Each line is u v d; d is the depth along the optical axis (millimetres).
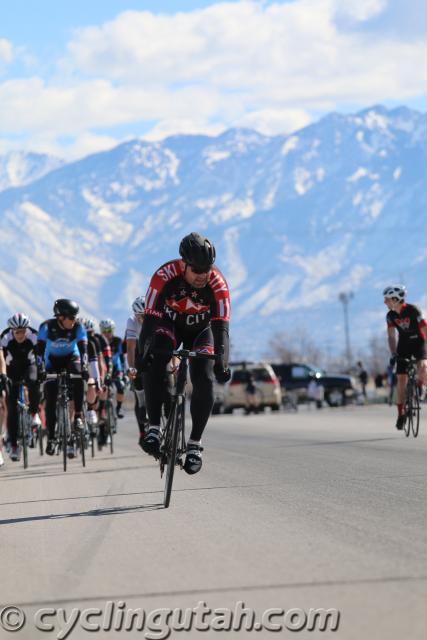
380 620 10344
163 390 19547
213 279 19453
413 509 17125
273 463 27531
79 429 30969
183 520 17250
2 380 29438
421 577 11969
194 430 19500
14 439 32500
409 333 36031
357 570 12516
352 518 16438
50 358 30688
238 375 87812
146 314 19469
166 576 12867
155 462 31328
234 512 17859
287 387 95938
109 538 15883
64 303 30219
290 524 16156
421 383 36719
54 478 27062
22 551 15234
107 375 38625
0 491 23984
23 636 10719
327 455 29500
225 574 12758
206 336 20094
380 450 30641
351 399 93250
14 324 32375
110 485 24062
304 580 12172
